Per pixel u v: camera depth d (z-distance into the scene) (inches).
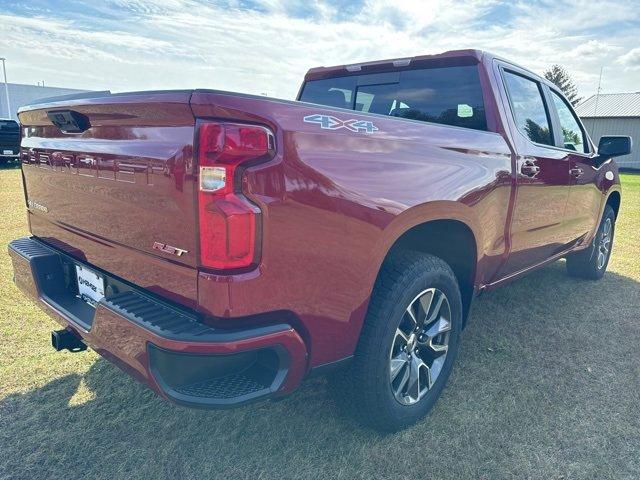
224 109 59.9
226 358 66.1
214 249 61.4
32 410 97.3
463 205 95.0
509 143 113.3
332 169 70.6
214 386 66.2
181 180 62.9
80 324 81.6
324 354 75.9
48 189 95.4
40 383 107.1
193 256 63.7
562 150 141.9
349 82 144.4
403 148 83.3
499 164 107.2
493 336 139.3
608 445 91.4
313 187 68.0
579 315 156.8
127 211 73.2
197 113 60.2
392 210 79.4
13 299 153.9
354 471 83.0
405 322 91.9
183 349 61.4
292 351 68.7
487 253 108.7
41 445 87.3
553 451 89.4
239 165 61.1
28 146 101.1
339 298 74.5
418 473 83.1
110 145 74.3
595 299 172.7
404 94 130.1
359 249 75.3
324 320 73.6
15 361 116.0
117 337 69.1
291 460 85.4
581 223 163.2
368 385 84.3
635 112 1408.7
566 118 153.9
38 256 95.4
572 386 112.4
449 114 121.3
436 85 123.6
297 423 95.6
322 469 83.4
